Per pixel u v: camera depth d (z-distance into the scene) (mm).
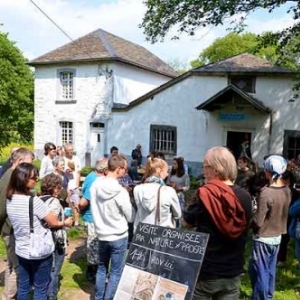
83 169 19594
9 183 3783
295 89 14414
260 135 16734
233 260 2840
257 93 16734
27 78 27859
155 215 4129
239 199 2775
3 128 27250
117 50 21750
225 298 2881
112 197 4188
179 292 2908
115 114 20438
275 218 4066
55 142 22375
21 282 3865
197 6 12227
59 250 4391
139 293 3139
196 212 2902
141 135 19656
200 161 18141
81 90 21453
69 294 4957
